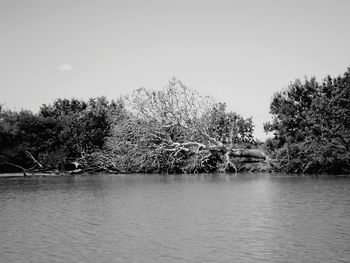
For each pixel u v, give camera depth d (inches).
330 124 2203.5
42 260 682.8
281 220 978.1
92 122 2603.3
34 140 2583.7
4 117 2662.4
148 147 2352.4
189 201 1310.3
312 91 2287.2
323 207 1155.9
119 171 2578.7
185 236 829.8
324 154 2145.7
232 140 2524.6
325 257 682.8
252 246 751.7
